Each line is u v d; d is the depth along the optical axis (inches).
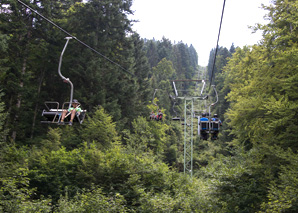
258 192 565.3
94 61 1315.2
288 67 628.1
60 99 1472.7
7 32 1076.5
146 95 1987.0
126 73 1568.7
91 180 777.6
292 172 460.1
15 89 1009.5
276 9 812.0
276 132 619.5
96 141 1051.3
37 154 822.5
